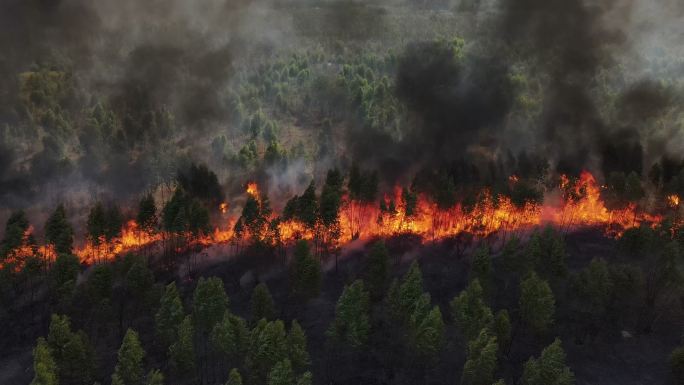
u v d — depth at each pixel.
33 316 60.25
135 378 47.06
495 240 73.69
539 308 53.53
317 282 59.19
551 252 59.69
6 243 60.19
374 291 60.38
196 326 53.69
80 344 47.78
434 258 70.81
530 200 72.38
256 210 66.81
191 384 51.78
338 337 52.97
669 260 58.38
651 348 56.88
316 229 68.38
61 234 62.72
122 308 57.03
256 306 55.03
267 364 47.53
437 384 52.47
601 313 59.62
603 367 54.53
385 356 55.28
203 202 77.56
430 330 50.00
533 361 47.41
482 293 56.28
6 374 53.75
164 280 67.12
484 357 46.34
